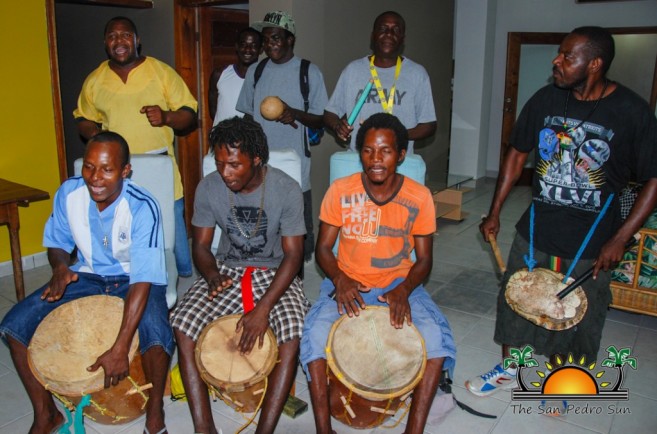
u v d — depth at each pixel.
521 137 2.33
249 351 1.96
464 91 6.89
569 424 2.26
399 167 2.42
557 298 2.15
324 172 4.21
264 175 2.18
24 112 3.74
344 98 3.12
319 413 1.96
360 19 4.35
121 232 2.13
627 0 6.20
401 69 3.02
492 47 6.86
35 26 3.70
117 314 2.04
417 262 2.18
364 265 2.18
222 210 2.22
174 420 2.24
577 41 1.99
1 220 3.03
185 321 2.09
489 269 4.02
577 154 2.13
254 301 2.17
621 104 2.04
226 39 4.64
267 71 3.29
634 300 3.02
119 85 2.87
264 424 1.98
